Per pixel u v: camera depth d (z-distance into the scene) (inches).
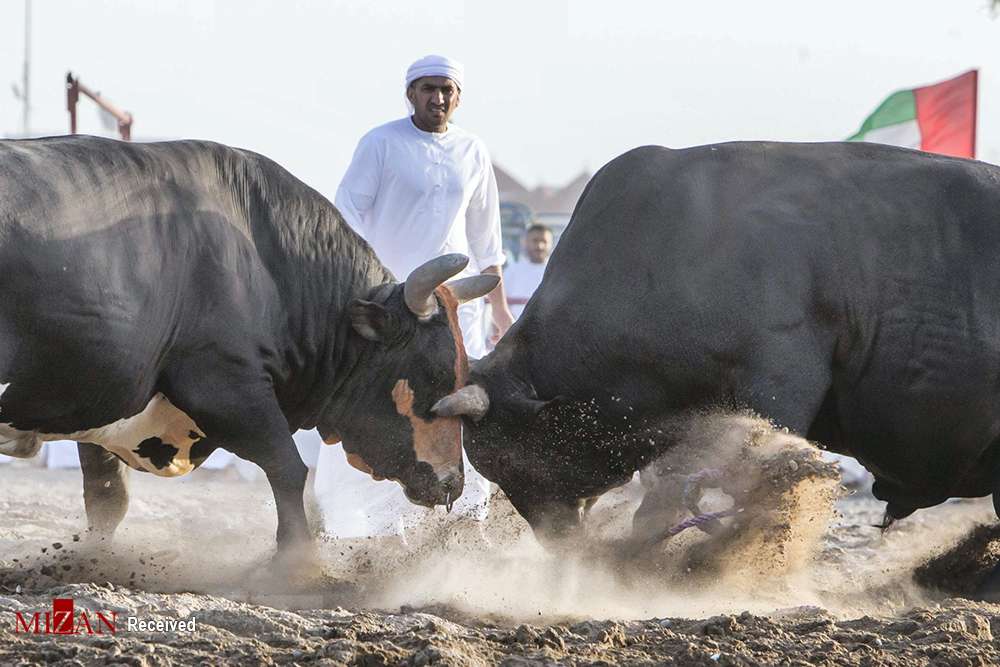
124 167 491.2
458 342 555.8
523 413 559.2
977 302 542.3
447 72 651.5
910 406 545.0
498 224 687.1
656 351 542.6
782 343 533.0
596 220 562.3
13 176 460.4
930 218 548.4
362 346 551.8
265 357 524.4
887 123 1015.0
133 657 368.5
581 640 418.0
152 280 489.7
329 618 443.2
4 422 478.6
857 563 621.9
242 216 526.0
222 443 520.7
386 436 556.7
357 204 653.3
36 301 459.8
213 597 461.1
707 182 554.6
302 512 524.1
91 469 559.5
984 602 512.1
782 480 500.4
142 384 498.0
